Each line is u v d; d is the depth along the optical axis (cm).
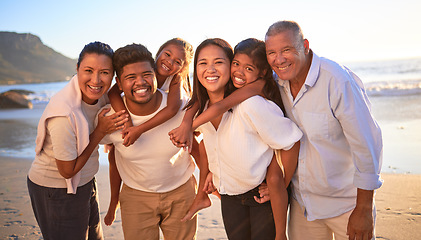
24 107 2219
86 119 238
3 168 666
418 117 1001
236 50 228
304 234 257
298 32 211
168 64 282
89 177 260
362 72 4381
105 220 301
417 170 543
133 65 228
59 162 230
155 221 268
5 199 482
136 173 261
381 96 1580
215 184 250
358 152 218
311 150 232
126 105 254
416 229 347
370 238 227
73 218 253
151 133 252
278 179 227
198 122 220
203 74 228
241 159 223
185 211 271
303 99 225
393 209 398
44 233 257
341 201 240
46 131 235
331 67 218
